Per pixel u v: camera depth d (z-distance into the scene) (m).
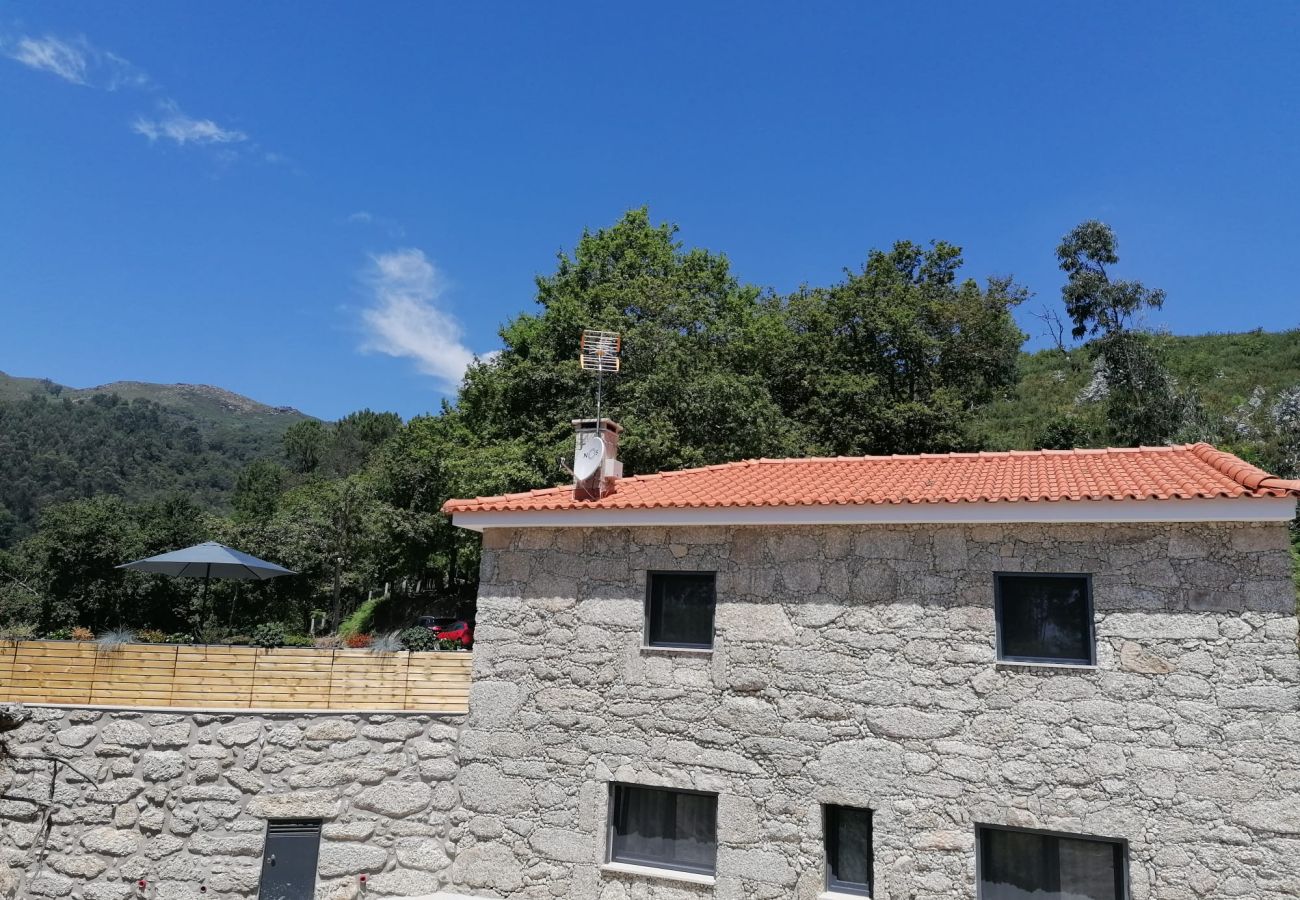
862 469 14.70
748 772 12.36
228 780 13.83
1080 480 12.20
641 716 13.08
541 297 40.94
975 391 44.47
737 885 12.15
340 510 50.22
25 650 14.42
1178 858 10.31
